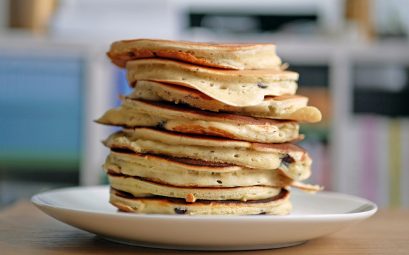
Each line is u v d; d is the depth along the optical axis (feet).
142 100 1.69
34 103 4.96
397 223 1.97
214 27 5.63
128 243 1.58
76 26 5.02
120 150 1.72
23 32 5.15
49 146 4.96
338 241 1.68
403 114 5.02
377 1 5.31
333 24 5.50
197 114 1.63
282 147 1.70
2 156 4.94
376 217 2.09
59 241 1.63
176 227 1.43
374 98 5.01
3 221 1.91
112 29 5.01
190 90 1.62
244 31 5.54
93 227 1.51
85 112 4.88
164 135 1.65
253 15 5.74
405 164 4.92
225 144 1.63
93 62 4.91
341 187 4.86
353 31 5.07
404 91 5.00
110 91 4.89
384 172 4.93
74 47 4.92
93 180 4.86
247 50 1.70
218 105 1.63
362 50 4.90
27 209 2.14
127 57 1.74
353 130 4.94
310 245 1.62
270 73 1.69
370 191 4.92
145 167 1.67
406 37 5.27
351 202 1.90
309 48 4.88
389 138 4.94
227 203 1.65
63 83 4.95
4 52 4.95
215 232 1.44
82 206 1.93
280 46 4.90
